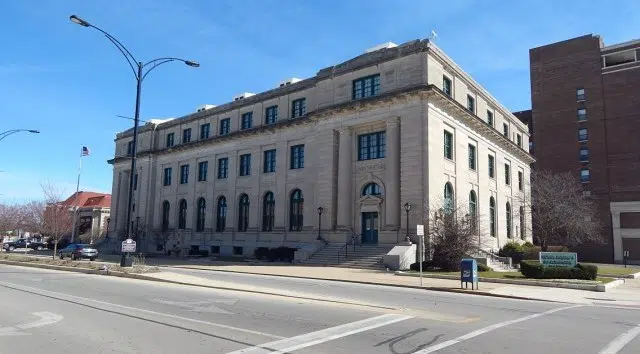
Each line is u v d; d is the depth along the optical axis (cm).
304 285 1962
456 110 3931
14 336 857
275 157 4741
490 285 2152
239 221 5025
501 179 5000
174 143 6116
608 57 6881
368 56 3981
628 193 6334
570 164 6850
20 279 1953
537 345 859
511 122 5522
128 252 2430
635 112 6450
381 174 3750
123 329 925
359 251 3544
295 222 4447
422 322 1067
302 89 4578
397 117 3688
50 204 5491
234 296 1481
